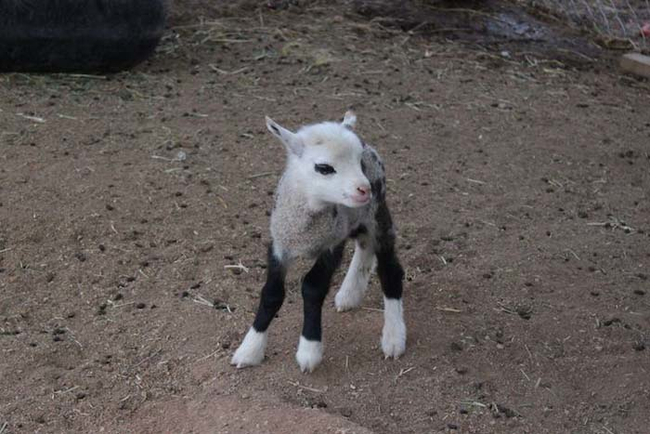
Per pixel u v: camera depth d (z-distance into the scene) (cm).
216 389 234
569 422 233
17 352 244
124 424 226
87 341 249
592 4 499
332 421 222
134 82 376
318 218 228
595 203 323
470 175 332
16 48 363
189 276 273
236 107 361
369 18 459
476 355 249
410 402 234
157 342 249
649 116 390
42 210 293
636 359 252
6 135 329
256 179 318
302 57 406
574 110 388
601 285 279
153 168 318
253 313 259
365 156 234
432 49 432
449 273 280
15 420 226
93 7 363
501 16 471
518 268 284
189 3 450
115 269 274
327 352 247
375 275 274
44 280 268
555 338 257
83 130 337
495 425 230
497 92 395
